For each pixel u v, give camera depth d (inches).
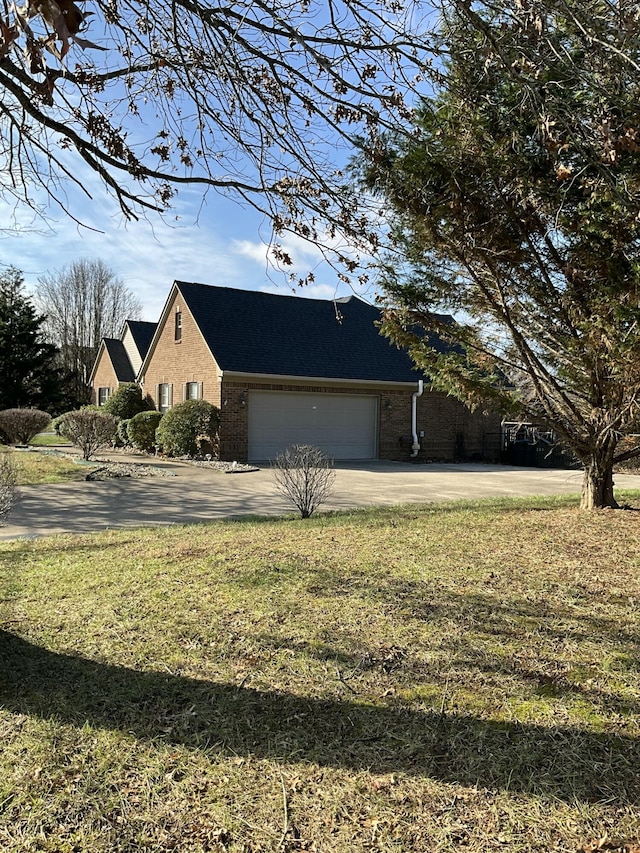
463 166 192.2
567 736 105.8
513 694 120.5
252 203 154.4
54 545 261.7
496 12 113.1
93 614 166.7
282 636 149.2
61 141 147.5
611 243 231.6
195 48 138.5
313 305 870.4
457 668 131.7
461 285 278.5
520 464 834.2
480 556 221.6
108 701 120.3
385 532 267.4
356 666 133.5
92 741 106.6
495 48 109.6
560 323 284.5
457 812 87.5
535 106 124.3
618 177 181.9
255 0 120.0
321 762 99.8
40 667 135.5
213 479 540.1
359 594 178.1
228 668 133.6
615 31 107.0
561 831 83.5
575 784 93.1
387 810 88.1
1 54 61.1
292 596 177.2
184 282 783.7
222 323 751.7
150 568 210.2
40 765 99.7
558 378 304.3
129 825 85.9
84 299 1722.4
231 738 107.1
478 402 293.7
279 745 104.7
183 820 86.8
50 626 159.0
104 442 649.6
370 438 796.6
